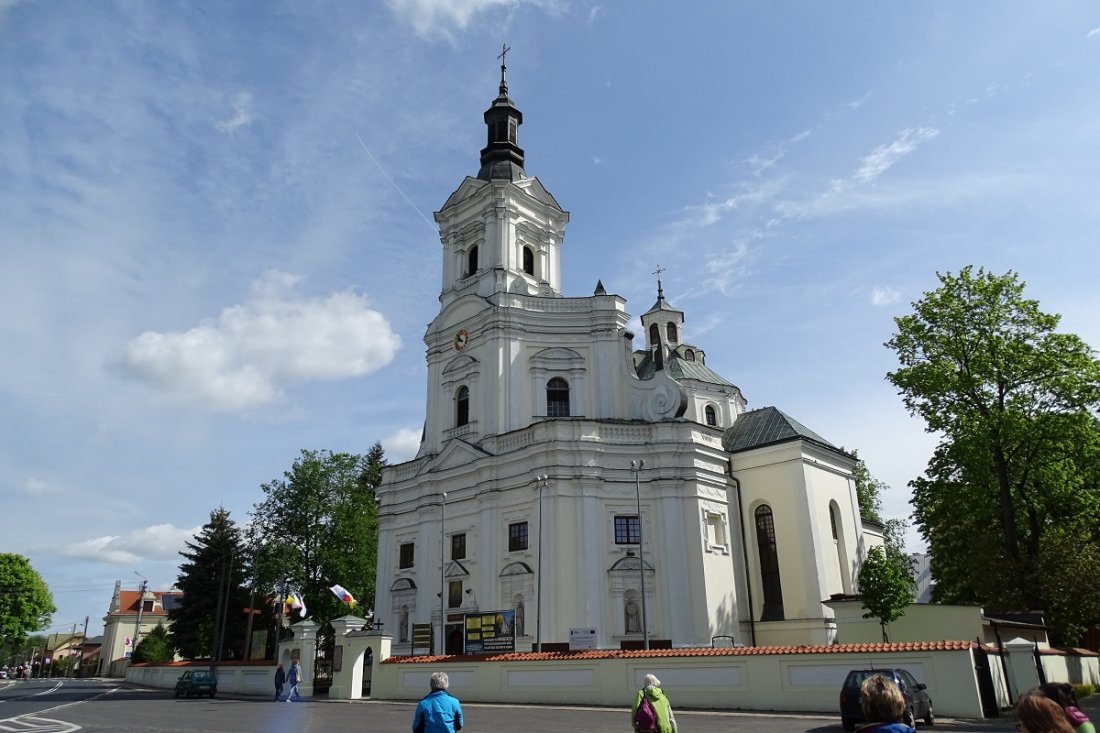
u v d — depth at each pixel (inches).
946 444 1512.1
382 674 1357.0
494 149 2170.3
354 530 2358.5
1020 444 1405.0
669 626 1503.4
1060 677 1165.1
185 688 1588.3
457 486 1761.8
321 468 2425.0
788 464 1737.2
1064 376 1391.5
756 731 735.1
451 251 2095.2
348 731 807.7
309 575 2342.5
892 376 1539.1
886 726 221.1
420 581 1756.9
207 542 2509.8
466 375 1883.6
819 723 793.6
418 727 403.2
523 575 1537.9
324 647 2401.6
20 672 4325.8
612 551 1540.4
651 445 1622.8
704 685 983.0
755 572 1728.6
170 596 4628.4
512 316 1836.9
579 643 1280.8
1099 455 1456.7
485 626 1273.4
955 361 1482.5
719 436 1755.7
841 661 898.1
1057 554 1348.4
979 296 1475.1
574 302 1876.2
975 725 768.3
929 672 845.8
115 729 852.6
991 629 1150.3
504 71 2294.5
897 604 1181.7
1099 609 1315.2
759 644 1665.8
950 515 1557.6
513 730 768.9
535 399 1791.3
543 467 1573.6
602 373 1814.7
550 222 2130.9
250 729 838.5
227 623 2395.4
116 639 4397.1
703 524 1600.6
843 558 1806.1
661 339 2352.4
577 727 794.2
